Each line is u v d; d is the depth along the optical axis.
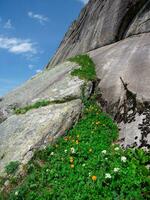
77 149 13.33
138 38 20.06
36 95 19.34
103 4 25.84
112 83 16.72
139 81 15.40
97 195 10.09
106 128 14.98
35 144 14.36
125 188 9.93
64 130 15.32
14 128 16.09
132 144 12.64
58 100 17.38
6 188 12.75
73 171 11.90
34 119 16.06
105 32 23.56
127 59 17.73
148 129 12.78
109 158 11.91
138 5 21.67
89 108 16.70
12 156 14.05
